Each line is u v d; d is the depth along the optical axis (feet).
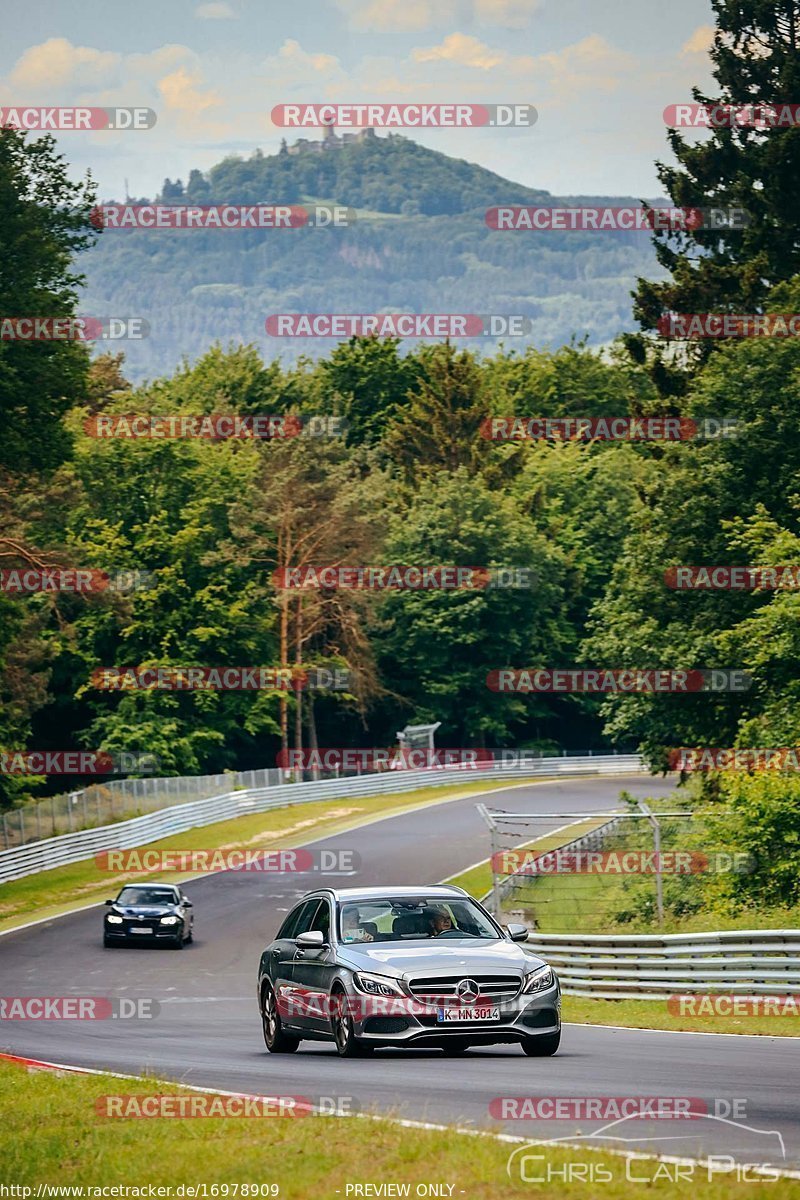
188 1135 96.99
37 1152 95.30
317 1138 90.38
